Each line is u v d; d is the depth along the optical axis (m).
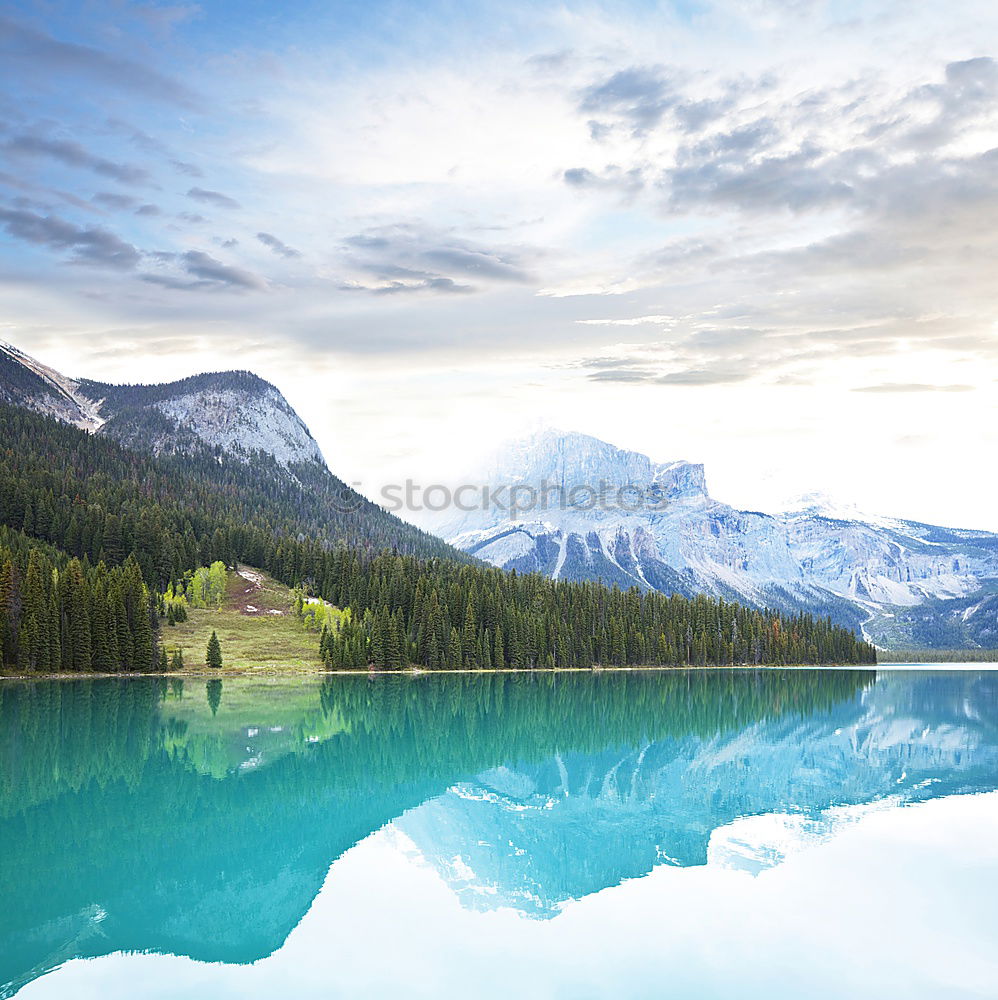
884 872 38.88
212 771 61.31
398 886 37.47
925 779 63.09
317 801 53.19
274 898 35.69
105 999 26.33
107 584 152.00
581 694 140.00
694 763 70.31
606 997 26.58
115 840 43.00
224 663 162.62
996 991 26.97
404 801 53.91
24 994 26.62
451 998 26.27
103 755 66.19
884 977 27.92
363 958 29.72
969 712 119.38
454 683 157.38
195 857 40.84
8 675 132.88
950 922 32.78
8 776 57.53
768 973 28.27
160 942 30.91
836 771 66.69
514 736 85.25
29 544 189.25
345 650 172.75
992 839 44.97
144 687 125.38
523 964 28.98
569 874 39.09
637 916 33.69
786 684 181.25
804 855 41.88
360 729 87.00
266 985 27.17
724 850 43.22
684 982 27.64
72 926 32.22
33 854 40.47
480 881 38.00
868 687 179.62
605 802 54.59
